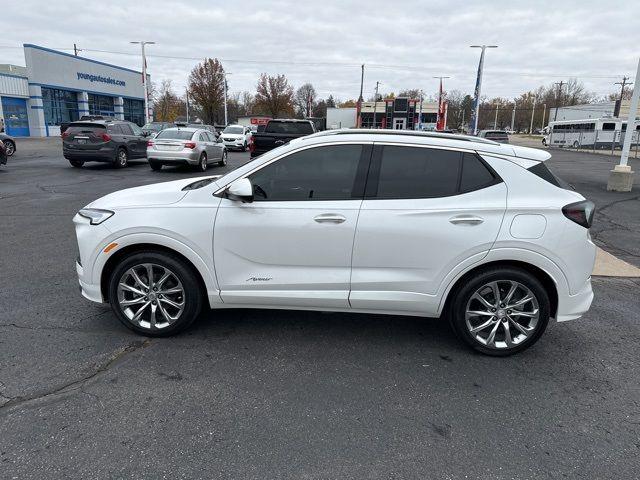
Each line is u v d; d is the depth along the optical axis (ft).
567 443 9.43
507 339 12.65
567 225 11.94
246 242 12.54
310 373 11.78
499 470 8.64
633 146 149.38
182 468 8.49
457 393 11.08
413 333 14.19
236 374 11.63
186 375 11.51
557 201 12.07
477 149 12.42
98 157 55.52
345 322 14.85
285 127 52.90
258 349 12.94
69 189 40.19
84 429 9.42
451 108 310.86
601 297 17.66
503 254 12.03
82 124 55.67
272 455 8.87
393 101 213.46
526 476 8.52
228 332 13.93
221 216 12.54
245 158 86.74
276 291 12.76
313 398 10.71
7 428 9.37
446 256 12.12
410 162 12.44
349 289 12.55
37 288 16.98
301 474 8.43
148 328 13.30
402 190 12.35
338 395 10.86
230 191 12.10
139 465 8.52
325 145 12.55
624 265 21.45
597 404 10.80
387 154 12.48
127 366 11.85
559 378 11.87
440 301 12.48
